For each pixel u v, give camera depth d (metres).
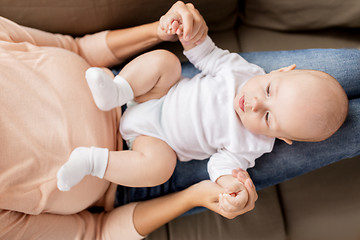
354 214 1.03
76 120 0.72
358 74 0.89
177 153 0.81
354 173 1.06
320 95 0.69
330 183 1.06
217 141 0.79
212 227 0.99
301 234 1.04
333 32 1.09
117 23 0.95
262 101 0.72
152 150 0.76
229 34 1.11
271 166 0.86
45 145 0.68
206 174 0.87
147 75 0.77
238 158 0.79
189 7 0.79
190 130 0.78
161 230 0.97
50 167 0.68
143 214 0.80
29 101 0.69
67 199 0.72
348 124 0.84
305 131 0.71
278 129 0.72
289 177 0.89
